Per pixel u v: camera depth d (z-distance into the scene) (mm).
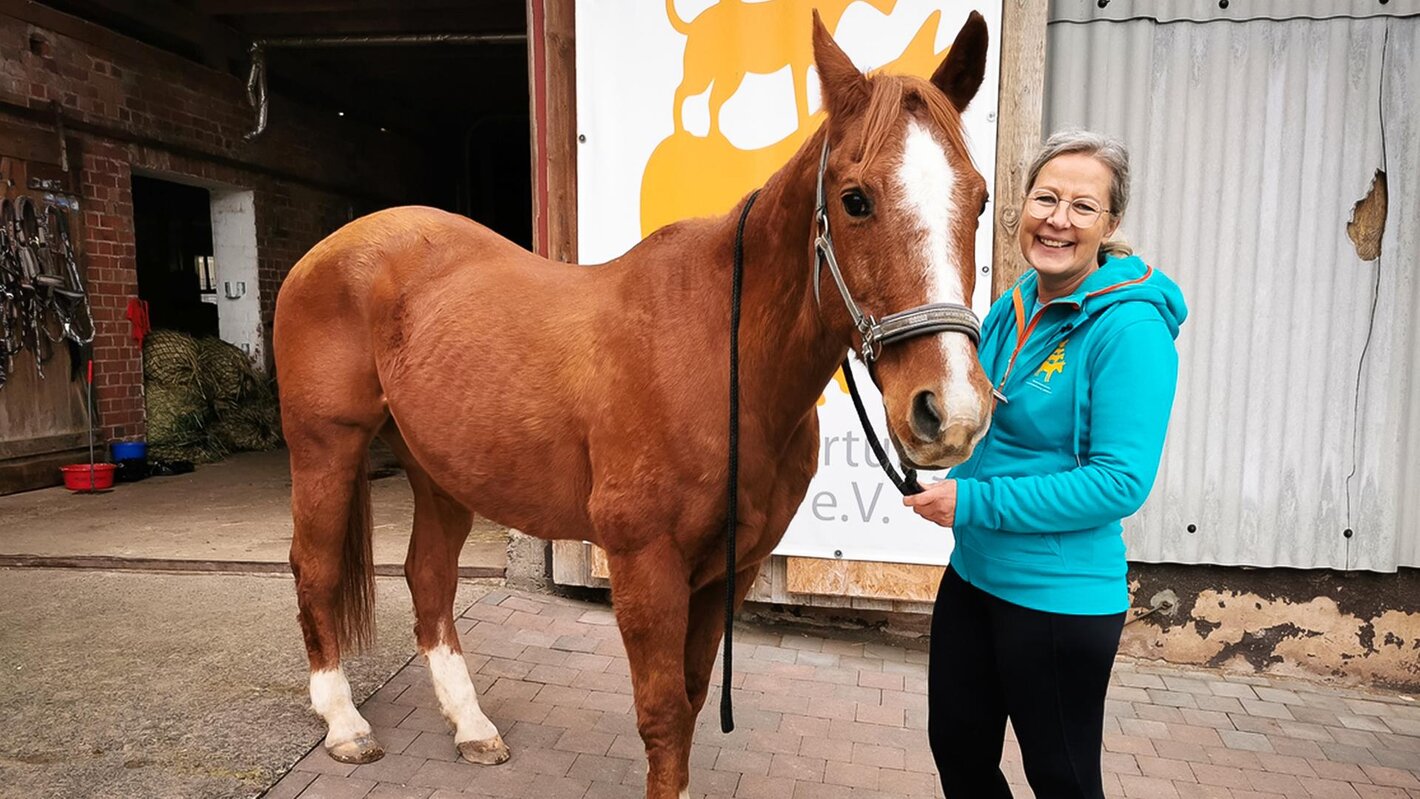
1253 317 3021
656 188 3162
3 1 5090
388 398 2197
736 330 1597
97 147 5805
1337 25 2871
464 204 10258
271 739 2361
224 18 6797
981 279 2975
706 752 2451
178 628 3121
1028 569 1435
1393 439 2979
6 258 5215
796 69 3000
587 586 3504
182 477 5895
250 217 7172
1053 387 1432
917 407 1165
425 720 2551
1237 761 2504
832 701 2803
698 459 1653
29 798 2047
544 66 3283
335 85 8188
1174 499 3117
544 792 2203
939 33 2898
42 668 2775
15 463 5355
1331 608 3094
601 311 1842
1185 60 2971
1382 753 2570
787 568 3244
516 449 1914
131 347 6199
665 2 3049
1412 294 2926
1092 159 1396
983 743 1661
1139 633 3246
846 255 1297
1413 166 2885
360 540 2459
